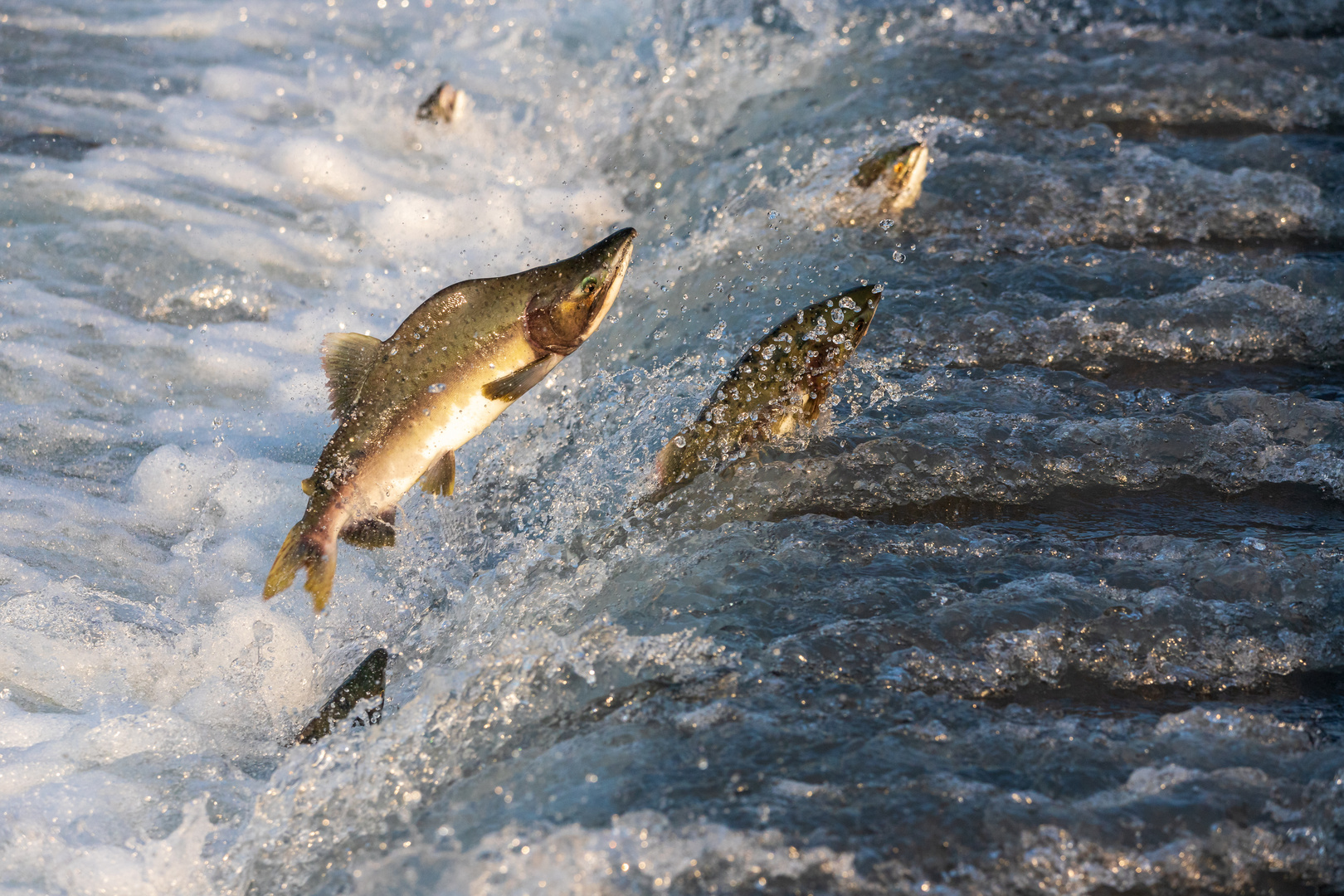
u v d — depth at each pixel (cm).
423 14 3694
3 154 2498
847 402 1582
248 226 2334
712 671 1121
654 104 2983
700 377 1672
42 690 1234
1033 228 2131
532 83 3222
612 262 1113
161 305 2058
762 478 1430
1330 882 909
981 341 1750
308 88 3100
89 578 1402
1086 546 1310
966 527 1361
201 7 3572
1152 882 902
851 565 1271
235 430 1752
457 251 2350
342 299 2139
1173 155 2448
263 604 1360
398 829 1004
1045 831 920
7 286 2036
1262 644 1152
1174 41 3112
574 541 1409
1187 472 1462
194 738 1180
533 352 1126
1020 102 2709
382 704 1183
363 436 1105
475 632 1298
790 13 3347
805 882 882
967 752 1011
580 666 1145
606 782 980
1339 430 1538
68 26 3334
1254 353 1764
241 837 1043
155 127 2761
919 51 3059
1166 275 1961
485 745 1080
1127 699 1095
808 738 1026
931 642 1145
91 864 1020
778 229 2150
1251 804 952
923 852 903
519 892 888
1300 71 2878
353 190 2591
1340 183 2330
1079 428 1522
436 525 1507
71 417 1736
